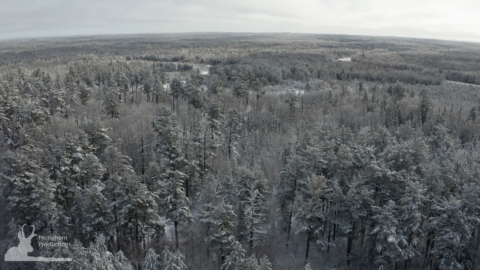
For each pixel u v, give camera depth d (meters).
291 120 97.56
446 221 40.31
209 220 43.72
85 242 45.56
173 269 34.88
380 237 40.16
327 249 49.91
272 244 50.75
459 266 39.72
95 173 49.19
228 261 39.97
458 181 47.97
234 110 70.88
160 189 50.00
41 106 83.19
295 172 50.12
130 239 46.78
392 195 47.44
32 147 61.31
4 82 98.19
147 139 71.69
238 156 72.12
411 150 51.03
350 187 44.62
